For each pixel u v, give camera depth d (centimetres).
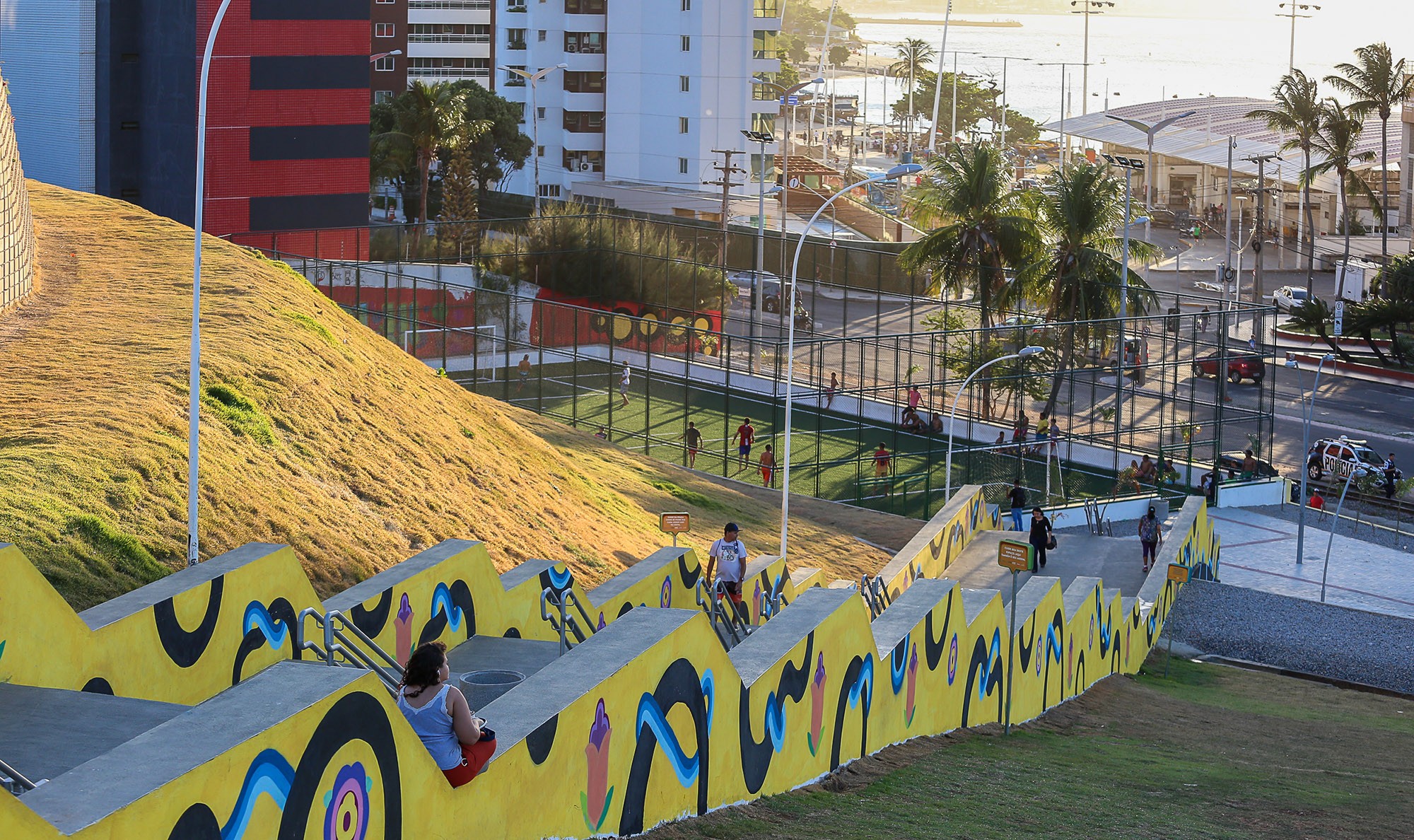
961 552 3997
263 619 1372
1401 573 4672
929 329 7325
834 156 16825
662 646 1080
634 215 8306
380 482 2553
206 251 3725
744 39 10325
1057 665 2328
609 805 1023
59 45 6844
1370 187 11688
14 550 1085
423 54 13500
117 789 670
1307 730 2412
